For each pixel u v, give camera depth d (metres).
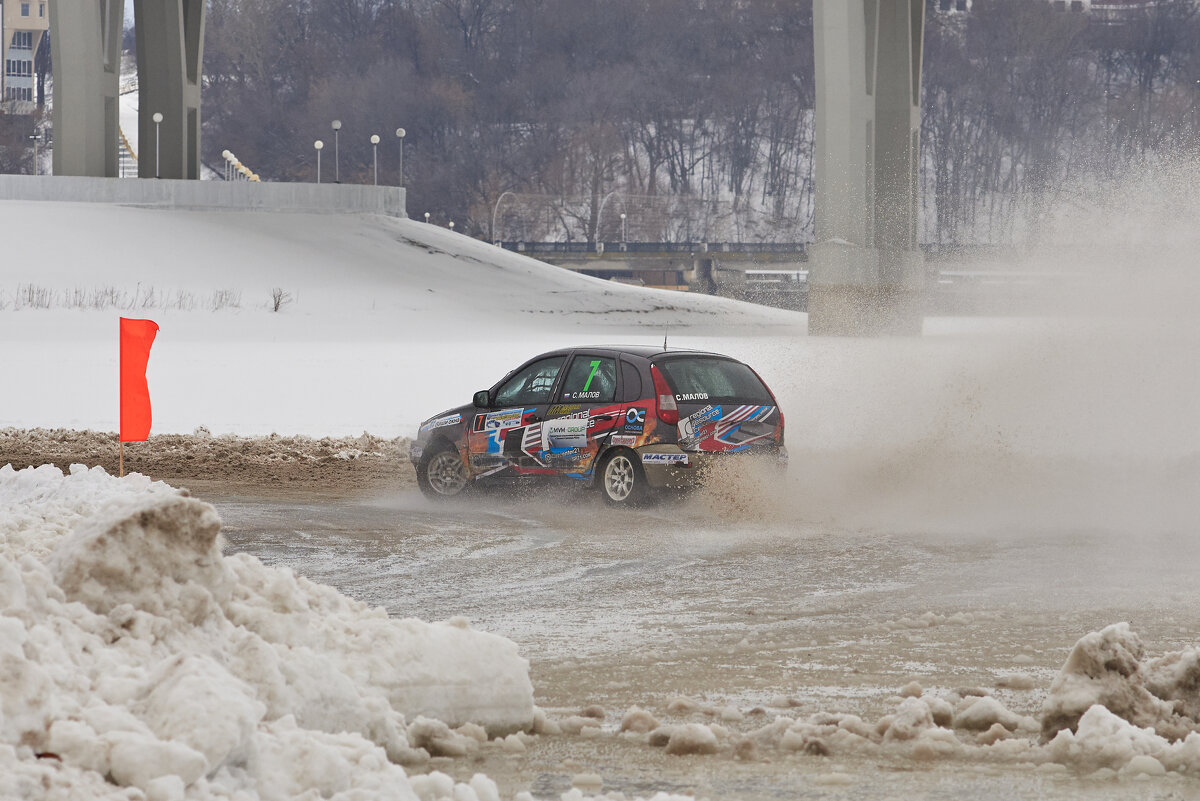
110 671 12.27
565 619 22.69
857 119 158.38
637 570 27.56
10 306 156.25
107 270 185.38
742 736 15.40
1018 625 21.94
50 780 10.15
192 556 13.95
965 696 17.22
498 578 26.62
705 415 36.25
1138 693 15.14
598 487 37.22
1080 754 14.24
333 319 169.88
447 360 107.06
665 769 14.16
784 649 20.27
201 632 13.56
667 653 20.02
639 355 37.12
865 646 20.44
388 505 38.34
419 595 24.81
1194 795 13.11
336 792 11.40
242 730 11.16
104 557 13.48
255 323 159.88
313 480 44.44
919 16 180.62
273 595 15.04
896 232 173.88
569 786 13.54
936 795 13.20
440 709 15.25
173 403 72.75
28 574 13.02
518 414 38.69
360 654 15.09
